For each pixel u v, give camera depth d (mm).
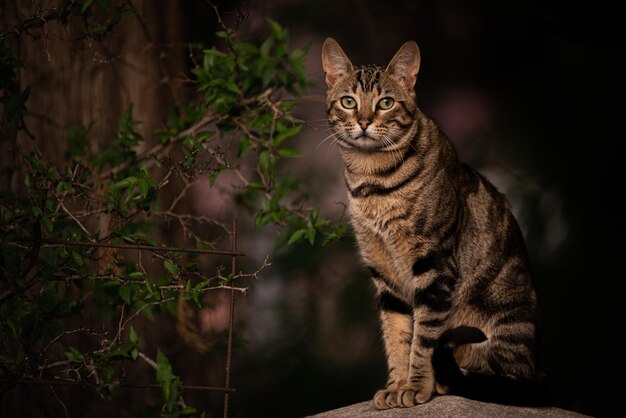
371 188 6969
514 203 13359
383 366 12727
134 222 8016
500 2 14453
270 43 7863
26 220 6633
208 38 10359
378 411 6543
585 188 13531
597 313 13156
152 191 7332
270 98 8023
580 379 12883
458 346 7109
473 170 7527
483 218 7262
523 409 6578
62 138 8117
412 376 6789
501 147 14008
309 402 12211
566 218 13391
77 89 8266
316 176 11891
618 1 13398
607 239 13367
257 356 12078
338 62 7379
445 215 6965
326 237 7824
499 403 6656
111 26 7562
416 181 6918
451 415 6285
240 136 9328
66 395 7668
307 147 12367
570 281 13266
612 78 13773
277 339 12172
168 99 9109
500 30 14664
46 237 7074
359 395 12523
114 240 6926
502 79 14711
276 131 7914
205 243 7941
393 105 7023
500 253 7262
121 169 8023
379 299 7262
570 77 14070
